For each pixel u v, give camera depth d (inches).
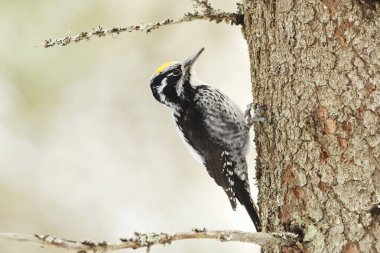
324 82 274.4
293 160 277.3
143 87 597.9
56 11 551.8
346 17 275.9
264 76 302.5
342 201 257.8
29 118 566.9
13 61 545.0
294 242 256.2
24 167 573.0
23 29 545.6
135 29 305.7
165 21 309.4
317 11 282.5
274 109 293.1
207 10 315.9
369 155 257.9
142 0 581.6
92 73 577.9
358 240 251.0
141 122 605.6
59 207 572.7
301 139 275.9
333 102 270.1
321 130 270.4
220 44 610.2
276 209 282.0
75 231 566.9
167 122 609.3
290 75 286.5
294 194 273.6
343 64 271.9
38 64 550.9
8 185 565.6
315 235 258.8
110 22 566.9
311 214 263.7
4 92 553.0
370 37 271.0
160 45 597.0
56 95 567.8
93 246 208.5
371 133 260.1
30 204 565.6
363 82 267.0
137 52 592.1
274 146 291.1
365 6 274.1
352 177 258.2
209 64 612.4
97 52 576.4
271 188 290.0
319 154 268.2
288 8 292.7
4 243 537.6
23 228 558.9
